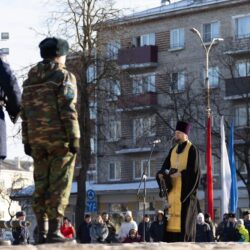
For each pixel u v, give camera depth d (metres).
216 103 58.75
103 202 69.19
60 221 9.59
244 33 63.84
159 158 64.81
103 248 7.96
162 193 13.07
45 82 9.60
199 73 65.00
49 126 9.55
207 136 35.59
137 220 66.50
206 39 65.50
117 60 49.69
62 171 9.57
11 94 9.65
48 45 9.72
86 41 44.28
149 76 66.88
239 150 57.34
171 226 13.02
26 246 7.43
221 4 64.69
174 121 60.88
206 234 26.38
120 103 48.56
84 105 44.91
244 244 9.31
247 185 53.25
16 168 92.12
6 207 71.94
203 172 61.62
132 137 65.56
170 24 67.56
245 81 59.38
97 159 69.31
